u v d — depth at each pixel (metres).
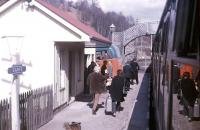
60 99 15.89
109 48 32.81
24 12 14.97
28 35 15.02
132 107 17.75
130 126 13.20
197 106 2.71
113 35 42.75
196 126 2.74
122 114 15.68
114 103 15.13
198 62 2.51
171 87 4.17
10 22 15.01
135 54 50.94
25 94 11.13
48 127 12.52
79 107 16.81
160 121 7.07
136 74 29.62
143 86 28.55
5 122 9.53
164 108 5.53
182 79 3.27
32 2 14.71
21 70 9.50
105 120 14.17
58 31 14.91
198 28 2.61
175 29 3.42
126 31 42.47
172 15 4.13
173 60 3.91
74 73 18.84
